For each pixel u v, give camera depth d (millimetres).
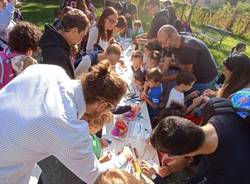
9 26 4020
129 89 3992
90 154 1638
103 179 1566
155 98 3732
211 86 4223
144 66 4547
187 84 3566
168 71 4340
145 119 3316
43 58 2662
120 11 7172
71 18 2650
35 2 11297
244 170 1906
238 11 13133
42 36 2740
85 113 1731
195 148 1789
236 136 1929
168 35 3914
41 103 1548
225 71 3121
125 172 1625
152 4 6516
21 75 1721
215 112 2061
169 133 1777
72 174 2639
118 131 2895
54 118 1509
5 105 1598
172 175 3602
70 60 2807
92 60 3322
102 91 1628
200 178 2613
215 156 1931
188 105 3721
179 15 12898
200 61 4008
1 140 1530
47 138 1517
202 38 10828
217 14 12648
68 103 1593
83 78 1707
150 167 2479
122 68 4590
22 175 1698
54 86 1632
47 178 2646
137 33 6562
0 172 1605
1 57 2660
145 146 2816
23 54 2705
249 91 2119
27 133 1500
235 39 12047
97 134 2742
